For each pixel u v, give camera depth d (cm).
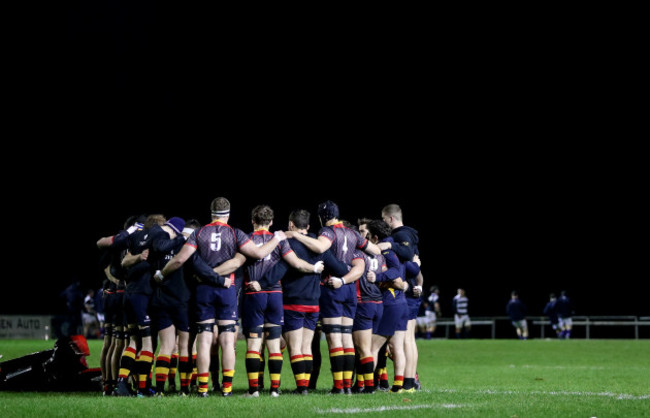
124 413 1552
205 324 1998
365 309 2164
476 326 10344
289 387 2597
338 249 2123
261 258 2033
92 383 2317
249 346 2034
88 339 6125
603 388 2517
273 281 2042
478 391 2223
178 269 2023
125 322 2109
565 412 1627
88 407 1622
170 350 2039
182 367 2253
